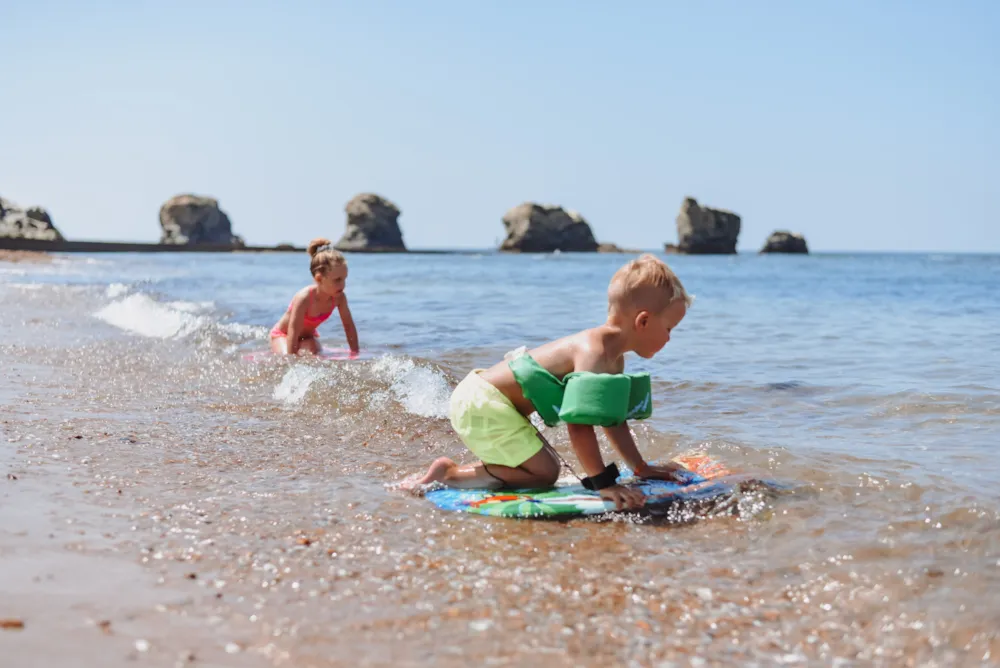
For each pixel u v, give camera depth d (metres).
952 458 3.70
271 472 3.64
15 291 14.15
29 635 1.97
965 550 2.60
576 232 89.44
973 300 13.80
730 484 3.37
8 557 2.47
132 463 3.68
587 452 3.38
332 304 7.18
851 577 2.44
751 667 1.93
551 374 3.53
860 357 6.85
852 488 3.27
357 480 3.55
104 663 1.84
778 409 4.88
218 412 4.91
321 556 2.61
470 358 6.66
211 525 2.87
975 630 2.08
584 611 2.23
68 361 6.71
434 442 4.27
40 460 3.67
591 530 2.95
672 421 4.61
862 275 27.38
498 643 2.03
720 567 2.56
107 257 44.91
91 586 2.29
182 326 8.90
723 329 9.12
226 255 57.72
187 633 2.02
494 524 3.00
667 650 2.01
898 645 2.04
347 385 5.48
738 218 81.81
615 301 3.54
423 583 2.41
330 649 1.97
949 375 5.84
